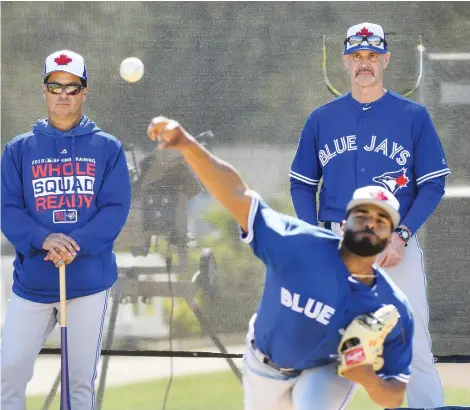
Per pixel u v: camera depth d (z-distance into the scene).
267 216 11.97
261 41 22.03
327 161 17.20
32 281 16.20
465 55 21.91
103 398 19.59
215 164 11.70
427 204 16.88
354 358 11.13
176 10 22.05
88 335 16.53
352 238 11.28
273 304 12.01
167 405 19.12
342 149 17.05
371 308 11.59
